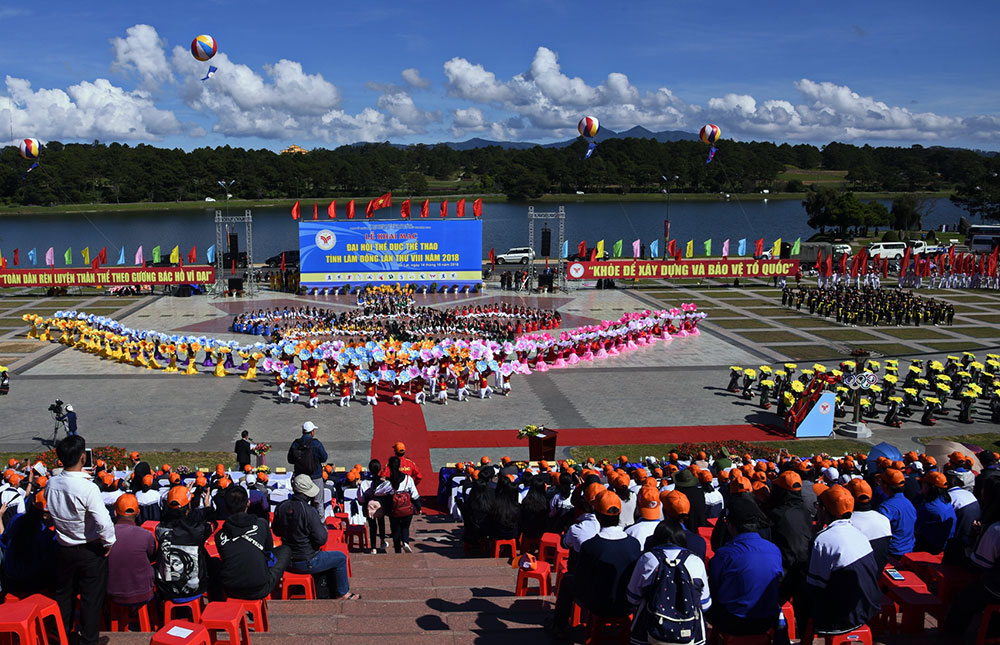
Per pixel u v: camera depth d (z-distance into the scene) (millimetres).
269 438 35719
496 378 44719
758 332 59094
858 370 39000
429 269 76375
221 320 62844
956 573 11914
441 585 14438
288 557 12750
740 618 9203
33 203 196625
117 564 10539
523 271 88812
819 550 9586
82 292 77250
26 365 48625
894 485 12641
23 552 9969
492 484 21156
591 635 10250
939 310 61188
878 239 135000
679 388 44562
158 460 32469
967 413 38562
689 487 14109
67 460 9570
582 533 11328
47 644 9742
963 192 167875
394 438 36000
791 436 36688
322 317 61375
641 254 89188
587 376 47188
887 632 11188
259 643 10367
